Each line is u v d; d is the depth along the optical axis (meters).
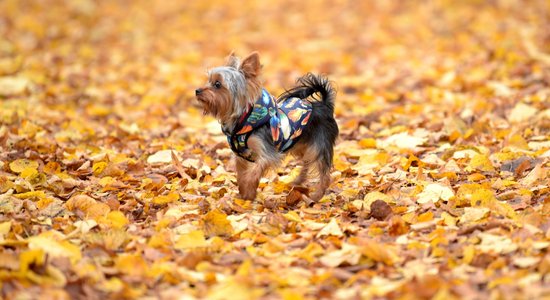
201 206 7.23
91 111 12.20
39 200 7.16
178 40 20.41
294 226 6.68
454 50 16.66
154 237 6.10
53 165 8.41
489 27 18.77
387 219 6.78
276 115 7.34
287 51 18.11
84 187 7.91
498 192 7.49
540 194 7.21
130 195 7.59
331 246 6.07
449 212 6.86
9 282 5.04
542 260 5.32
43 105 12.45
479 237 6.02
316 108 7.79
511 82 12.58
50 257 5.52
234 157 7.94
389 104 12.41
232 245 6.16
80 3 25.25
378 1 24.67
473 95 12.37
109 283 5.24
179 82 14.59
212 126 10.89
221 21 23.47
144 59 17.58
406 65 15.52
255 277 5.31
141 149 9.90
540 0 22.00
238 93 7.22
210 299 4.97
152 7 25.81
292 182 8.12
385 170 8.48
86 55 17.89
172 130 11.12
